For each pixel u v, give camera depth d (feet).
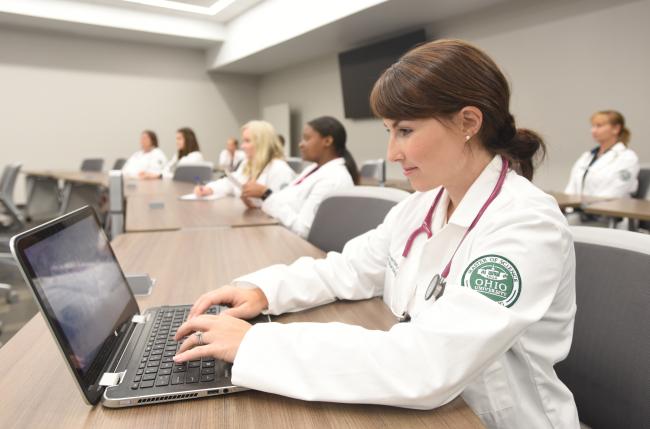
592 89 11.35
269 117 25.16
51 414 1.58
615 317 2.15
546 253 1.69
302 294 2.60
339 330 1.79
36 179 16.94
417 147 1.89
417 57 1.84
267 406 1.64
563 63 11.87
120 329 2.11
